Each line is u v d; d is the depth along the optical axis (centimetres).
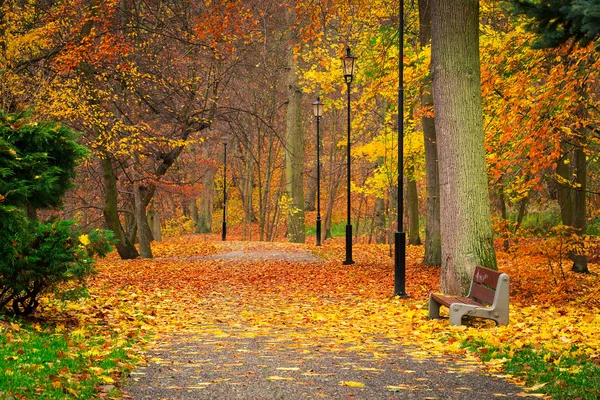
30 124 938
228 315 1210
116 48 2141
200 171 4484
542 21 864
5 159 878
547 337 867
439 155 1303
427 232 2180
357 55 2245
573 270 2014
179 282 1800
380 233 4072
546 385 613
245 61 3067
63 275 870
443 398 579
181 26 2364
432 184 2144
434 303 1128
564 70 1323
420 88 1953
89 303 1195
